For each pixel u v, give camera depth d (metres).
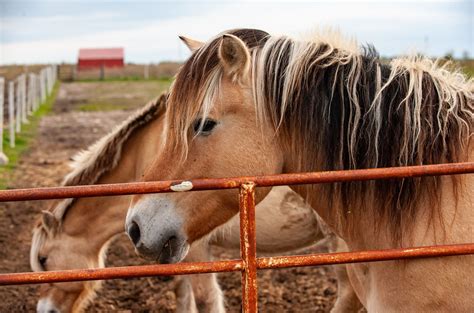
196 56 2.71
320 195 2.85
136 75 44.81
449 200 2.62
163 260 2.72
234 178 2.47
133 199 2.81
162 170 2.71
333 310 4.69
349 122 2.67
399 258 2.52
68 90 31.67
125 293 6.06
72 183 4.93
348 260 2.54
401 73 2.75
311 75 2.71
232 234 4.64
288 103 2.70
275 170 2.75
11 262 6.72
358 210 2.78
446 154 2.66
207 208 2.73
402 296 2.66
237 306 5.66
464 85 2.87
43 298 4.82
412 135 2.65
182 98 2.66
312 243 4.73
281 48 2.74
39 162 11.55
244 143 2.66
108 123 17.48
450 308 2.58
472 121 2.71
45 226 4.82
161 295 5.99
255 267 2.54
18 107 14.63
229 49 2.57
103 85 35.53
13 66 45.56
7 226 7.96
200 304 4.69
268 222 4.57
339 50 2.81
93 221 4.84
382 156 2.67
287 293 5.90
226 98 2.64
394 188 2.67
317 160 2.72
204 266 2.52
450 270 2.56
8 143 13.18
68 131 15.76
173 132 2.69
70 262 4.85
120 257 7.06
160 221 2.67
